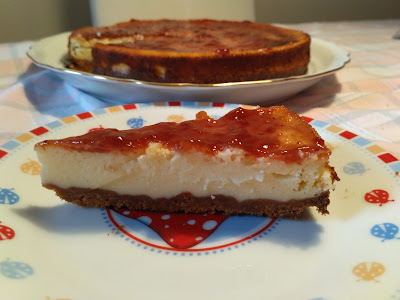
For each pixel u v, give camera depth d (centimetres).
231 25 30
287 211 14
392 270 11
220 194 14
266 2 47
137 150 14
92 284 11
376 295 10
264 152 13
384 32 37
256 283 11
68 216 14
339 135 17
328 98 22
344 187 14
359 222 13
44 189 14
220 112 18
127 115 18
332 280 11
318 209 13
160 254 12
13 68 27
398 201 13
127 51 21
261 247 12
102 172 14
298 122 15
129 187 14
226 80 21
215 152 13
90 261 12
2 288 10
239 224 14
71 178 14
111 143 14
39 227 13
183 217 14
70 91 22
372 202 13
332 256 12
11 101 21
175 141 14
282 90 20
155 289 11
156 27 28
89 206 14
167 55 21
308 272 11
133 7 35
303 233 13
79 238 13
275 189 14
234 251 12
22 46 31
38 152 14
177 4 36
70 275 11
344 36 35
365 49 31
